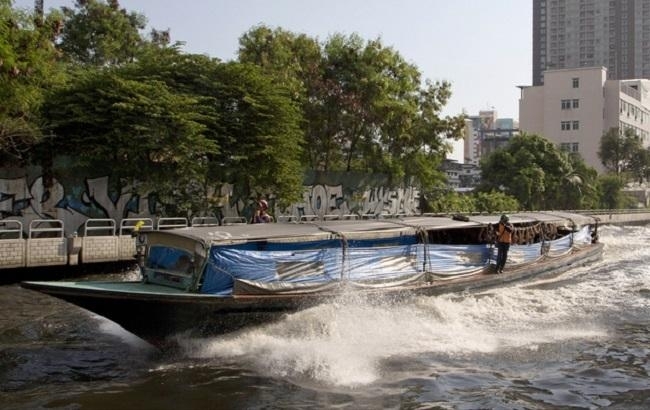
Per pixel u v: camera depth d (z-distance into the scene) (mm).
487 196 43656
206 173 23312
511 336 11516
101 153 20062
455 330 11719
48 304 13984
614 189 61500
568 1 120312
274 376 9055
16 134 18594
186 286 10508
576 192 52094
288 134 24922
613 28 117562
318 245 11852
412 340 10984
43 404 7934
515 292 15289
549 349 10742
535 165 50094
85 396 8234
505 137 128500
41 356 10039
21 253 16625
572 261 19203
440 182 38375
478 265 14812
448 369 9531
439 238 15172
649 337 11719
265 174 24516
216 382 8797
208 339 10258
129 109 19844
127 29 33062
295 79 30062
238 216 25672
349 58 32375
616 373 9508
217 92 23891
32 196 19891
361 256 12273
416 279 13125
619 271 20188
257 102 24016
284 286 11023
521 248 16656
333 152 35281
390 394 8398
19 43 16703
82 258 17906
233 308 10188
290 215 28281
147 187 22250
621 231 41312
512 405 8109
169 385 8672
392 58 33656
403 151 35812
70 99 20188
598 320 13047
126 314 9656
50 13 18344
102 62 32094
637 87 85500
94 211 21234
